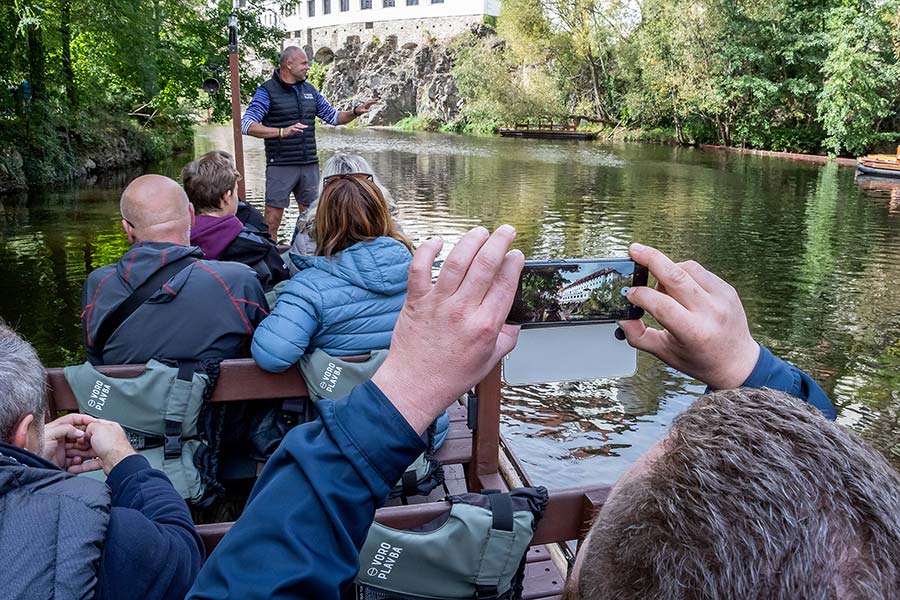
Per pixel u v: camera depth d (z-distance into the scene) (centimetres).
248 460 273
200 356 243
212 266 249
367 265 240
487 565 133
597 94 4144
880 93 2994
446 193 1617
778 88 3128
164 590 124
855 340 688
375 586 136
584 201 1531
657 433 483
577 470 437
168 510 147
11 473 118
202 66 1986
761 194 1708
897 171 2112
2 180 1519
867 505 49
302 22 6169
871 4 2938
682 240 1149
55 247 980
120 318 242
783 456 51
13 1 1430
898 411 538
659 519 52
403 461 69
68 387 236
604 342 102
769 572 47
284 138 650
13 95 1689
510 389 544
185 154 2589
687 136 3584
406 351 69
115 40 1642
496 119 4372
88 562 114
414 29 5562
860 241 1161
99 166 1984
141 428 231
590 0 3991
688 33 3312
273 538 67
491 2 5338
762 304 802
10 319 680
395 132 4644
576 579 64
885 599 47
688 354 90
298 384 247
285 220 1168
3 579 109
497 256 68
